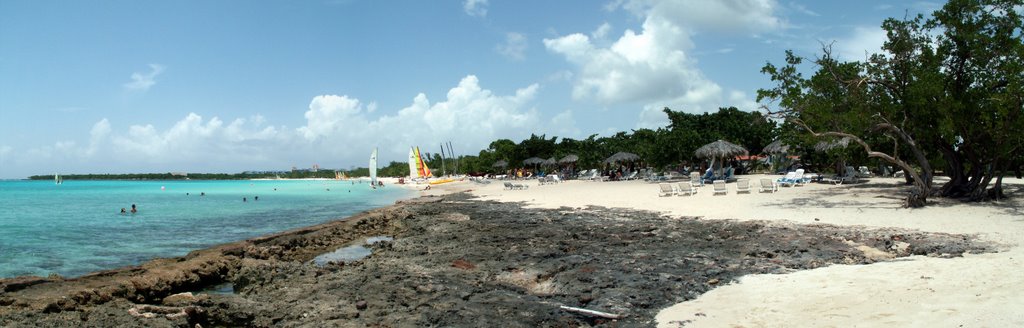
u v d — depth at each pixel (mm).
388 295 8555
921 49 20438
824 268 9500
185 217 26516
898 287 7555
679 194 26953
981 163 20250
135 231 20375
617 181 45719
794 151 37594
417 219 21734
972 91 19109
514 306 7820
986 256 9898
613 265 10383
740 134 46750
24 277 9414
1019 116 17578
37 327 6941
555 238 14586
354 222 19297
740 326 6363
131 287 9078
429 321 7172
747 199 22828
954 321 5734
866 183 28578
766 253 11016
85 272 12477
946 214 16297
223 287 10320
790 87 21891
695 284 8773
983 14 19531
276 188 77750
